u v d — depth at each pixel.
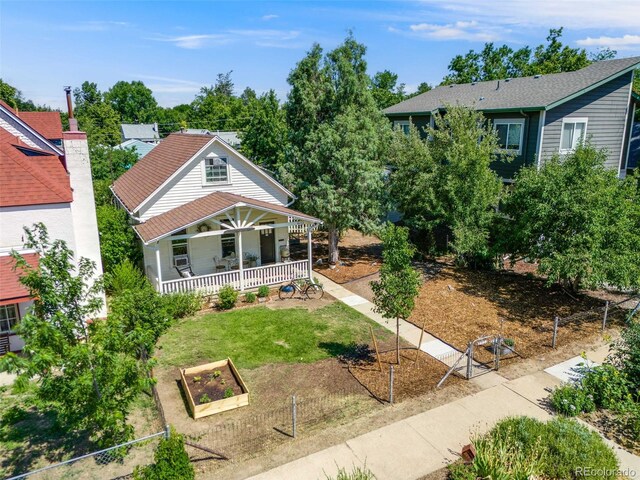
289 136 23.70
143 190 20.14
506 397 11.43
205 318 16.56
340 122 20.95
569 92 21.84
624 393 11.19
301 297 18.61
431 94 33.16
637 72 44.44
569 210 15.97
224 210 17.44
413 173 21.81
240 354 13.86
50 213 14.46
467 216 19.98
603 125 23.86
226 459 9.35
